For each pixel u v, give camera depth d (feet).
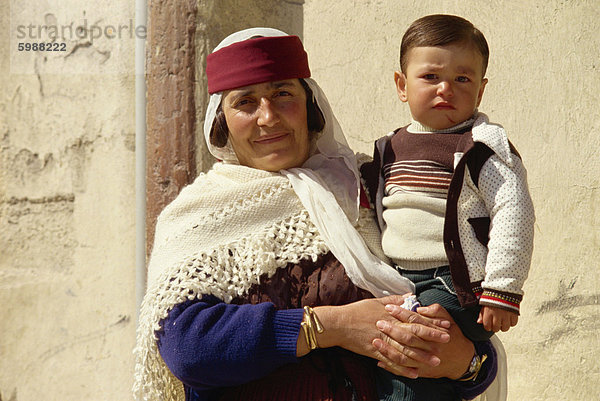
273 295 7.36
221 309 7.06
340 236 7.45
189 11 10.19
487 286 6.75
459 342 7.11
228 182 7.91
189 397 7.54
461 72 7.20
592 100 9.70
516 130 10.39
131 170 11.46
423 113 7.34
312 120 8.19
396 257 7.33
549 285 9.91
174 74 10.31
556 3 10.10
